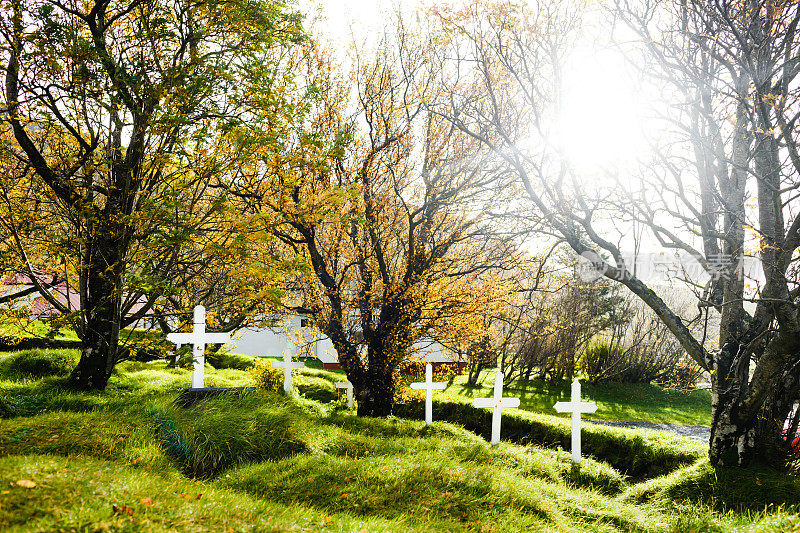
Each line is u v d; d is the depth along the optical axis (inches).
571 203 386.9
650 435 415.8
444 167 505.0
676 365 942.4
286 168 416.5
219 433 300.4
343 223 403.2
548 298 874.8
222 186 418.6
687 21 318.0
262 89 355.3
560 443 446.3
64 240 359.3
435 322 494.9
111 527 151.9
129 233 367.6
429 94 492.4
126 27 408.5
